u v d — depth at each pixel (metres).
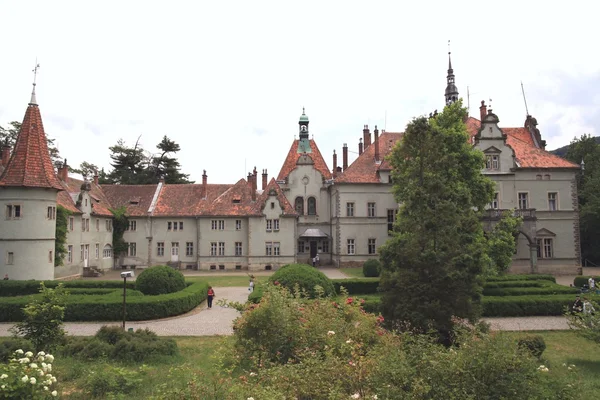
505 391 9.95
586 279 42.31
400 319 19.77
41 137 43.56
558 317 29.59
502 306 29.98
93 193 62.94
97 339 19.97
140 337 20.55
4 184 40.41
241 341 15.12
